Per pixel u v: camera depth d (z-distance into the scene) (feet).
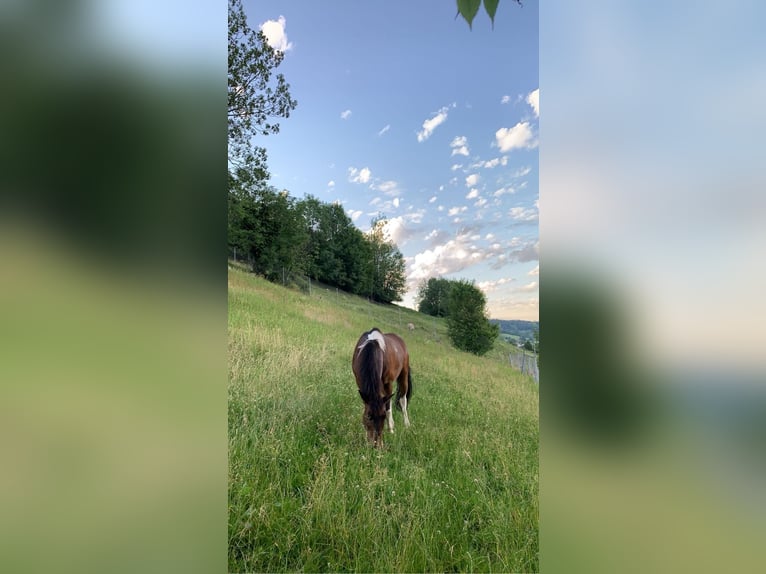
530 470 12.14
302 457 11.88
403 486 11.37
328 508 9.77
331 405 15.02
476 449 13.51
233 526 9.04
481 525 10.05
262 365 16.25
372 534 9.47
